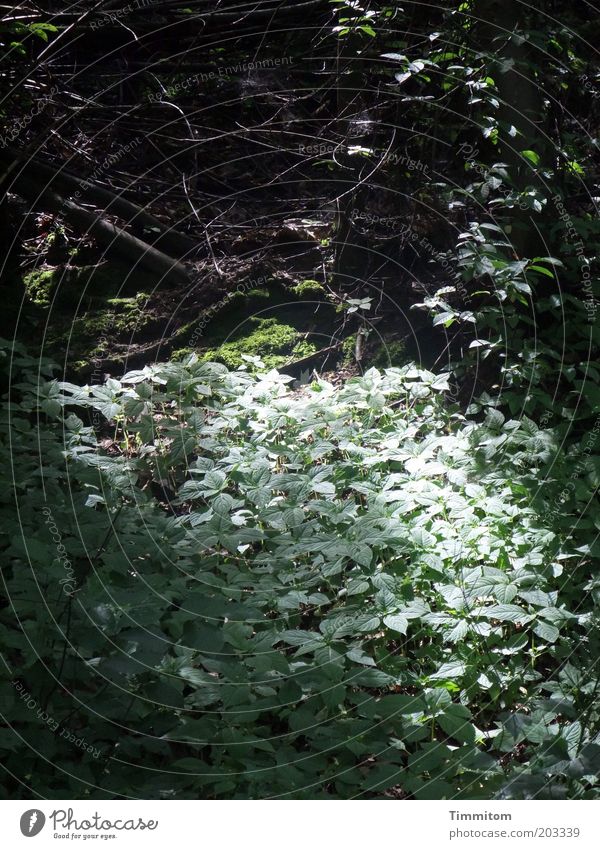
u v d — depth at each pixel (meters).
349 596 3.86
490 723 3.42
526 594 3.46
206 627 3.24
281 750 3.06
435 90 5.88
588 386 4.76
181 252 6.72
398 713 3.20
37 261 6.77
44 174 6.82
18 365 5.36
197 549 3.96
